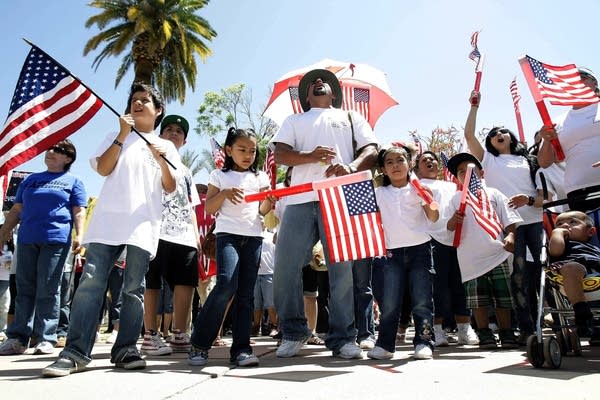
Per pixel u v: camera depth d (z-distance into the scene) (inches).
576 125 167.8
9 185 265.3
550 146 172.9
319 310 255.4
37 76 130.3
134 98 138.9
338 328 149.3
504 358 142.6
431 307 148.9
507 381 100.3
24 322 182.7
